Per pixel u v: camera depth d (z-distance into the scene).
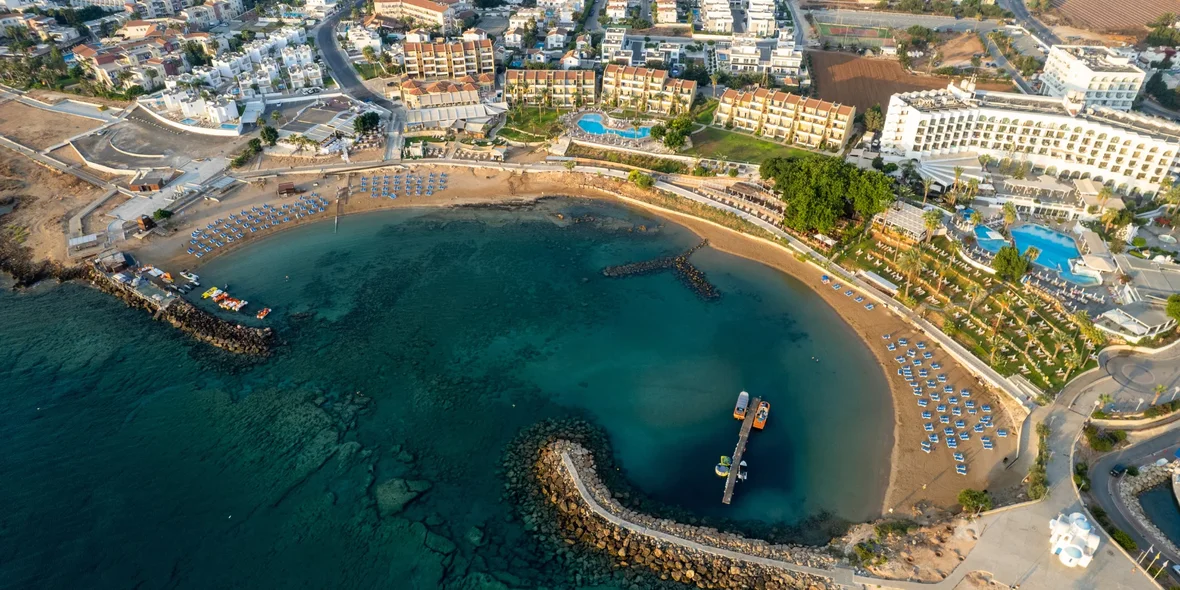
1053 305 161.50
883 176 189.50
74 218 198.88
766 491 125.75
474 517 120.50
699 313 169.75
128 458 129.75
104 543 115.06
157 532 117.06
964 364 149.75
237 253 188.50
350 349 156.75
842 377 150.38
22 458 129.25
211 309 167.62
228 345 156.38
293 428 136.75
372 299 172.50
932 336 157.88
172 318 164.00
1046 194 199.62
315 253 189.62
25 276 177.00
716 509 122.44
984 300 165.50
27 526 117.31
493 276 182.00
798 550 113.81
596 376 151.38
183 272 179.62
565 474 126.69
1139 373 143.25
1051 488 119.50
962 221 190.25
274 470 128.25
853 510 122.06
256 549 114.81
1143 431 131.50
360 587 109.56
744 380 150.62
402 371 151.38
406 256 189.25
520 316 168.25
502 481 127.00
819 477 128.38
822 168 192.75
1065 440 128.62
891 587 106.81
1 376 146.75
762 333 163.25
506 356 156.25
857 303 171.12
